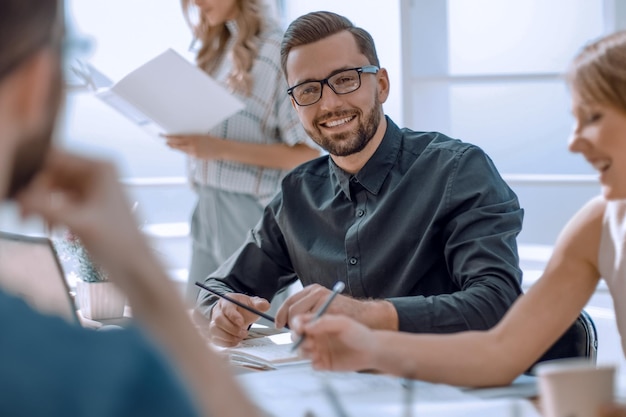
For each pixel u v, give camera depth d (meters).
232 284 2.64
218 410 0.81
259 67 3.28
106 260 0.79
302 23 2.44
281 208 2.61
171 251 4.36
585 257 1.86
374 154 2.41
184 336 0.81
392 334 1.79
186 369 0.81
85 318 2.59
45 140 0.72
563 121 4.23
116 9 4.39
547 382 1.30
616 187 1.59
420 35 4.06
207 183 3.34
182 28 4.41
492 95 4.20
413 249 2.38
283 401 1.59
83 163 0.79
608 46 1.57
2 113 0.69
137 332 0.73
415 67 4.08
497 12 4.12
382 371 1.77
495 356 1.79
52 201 0.78
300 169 2.60
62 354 0.69
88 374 0.68
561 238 1.90
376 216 2.40
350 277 2.44
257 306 2.28
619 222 1.81
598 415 1.28
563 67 4.14
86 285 2.56
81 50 0.75
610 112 1.55
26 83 0.70
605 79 1.54
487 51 4.14
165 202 4.48
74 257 2.57
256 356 1.99
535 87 4.20
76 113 4.47
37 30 0.69
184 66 2.91
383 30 4.17
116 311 2.58
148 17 4.40
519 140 4.25
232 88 3.29
